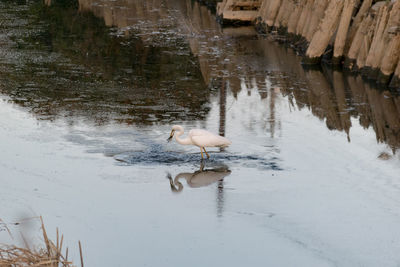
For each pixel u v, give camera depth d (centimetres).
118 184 1259
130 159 1384
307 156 1430
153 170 1330
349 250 1014
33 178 1283
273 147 1486
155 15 3466
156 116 1714
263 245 1030
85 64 2338
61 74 2173
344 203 1184
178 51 2588
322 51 2341
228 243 1036
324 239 1048
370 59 2112
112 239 1047
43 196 1204
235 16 3184
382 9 2053
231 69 2305
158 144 1482
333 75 2214
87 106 1791
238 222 1105
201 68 2309
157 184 1262
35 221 1102
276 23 2900
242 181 1280
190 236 1059
